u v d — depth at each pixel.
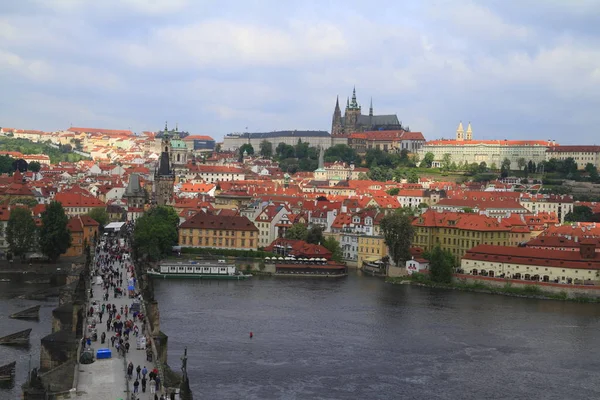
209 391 199.62
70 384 162.88
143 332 196.88
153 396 148.88
